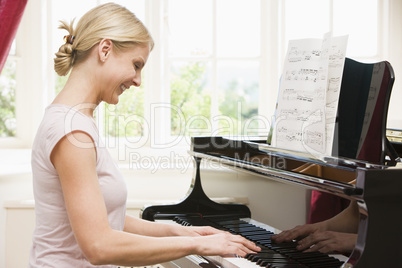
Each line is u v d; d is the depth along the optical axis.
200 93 3.74
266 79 3.57
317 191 1.55
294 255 1.59
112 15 1.38
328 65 1.78
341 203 1.46
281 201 1.69
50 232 1.39
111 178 1.41
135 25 1.40
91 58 1.38
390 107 3.49
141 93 3.63
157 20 3.51
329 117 1.78
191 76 3.72
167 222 2.19
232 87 14.48
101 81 1.40
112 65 1.38
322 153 1.74
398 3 3.45
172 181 3.35
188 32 3.67
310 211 1.57
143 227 1.73
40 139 1.34
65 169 1.27
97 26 1.36
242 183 1.92
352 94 1.86
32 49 3.53
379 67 1.79
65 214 1.38
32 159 1.40
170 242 1.37
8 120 3.57
